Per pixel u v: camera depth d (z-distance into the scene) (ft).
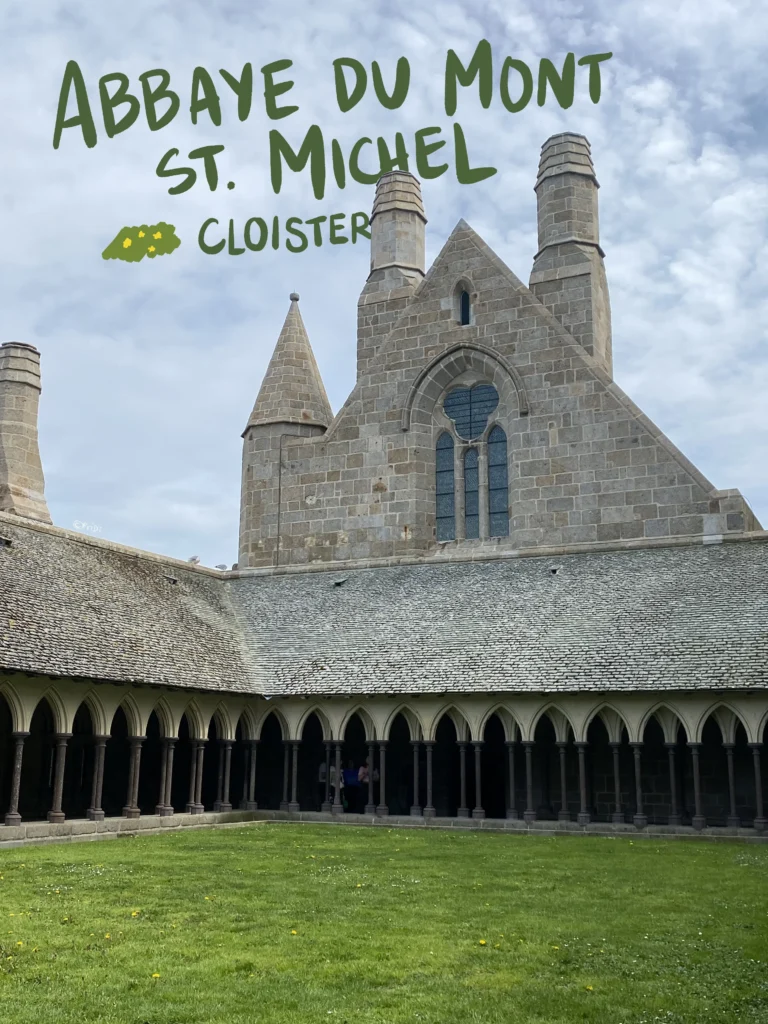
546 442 127.24
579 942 40.91
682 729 104.37
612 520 122.31
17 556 100.07
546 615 109.40
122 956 37.65
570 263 134.51
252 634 122.21
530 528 126.21
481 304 134.62
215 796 117.80
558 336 129.08
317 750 119.44
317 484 140.15
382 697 105.29
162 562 129.18
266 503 142.61
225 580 139.95
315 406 147.13
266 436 144.87
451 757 114.21
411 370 137.49
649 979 35.35
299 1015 30.78
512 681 99.19
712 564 111.14
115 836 87.92
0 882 55.47
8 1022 29.66
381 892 52.95
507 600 114.73
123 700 94.02
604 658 98.73
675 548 116.98
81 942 39.86
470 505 134.10
